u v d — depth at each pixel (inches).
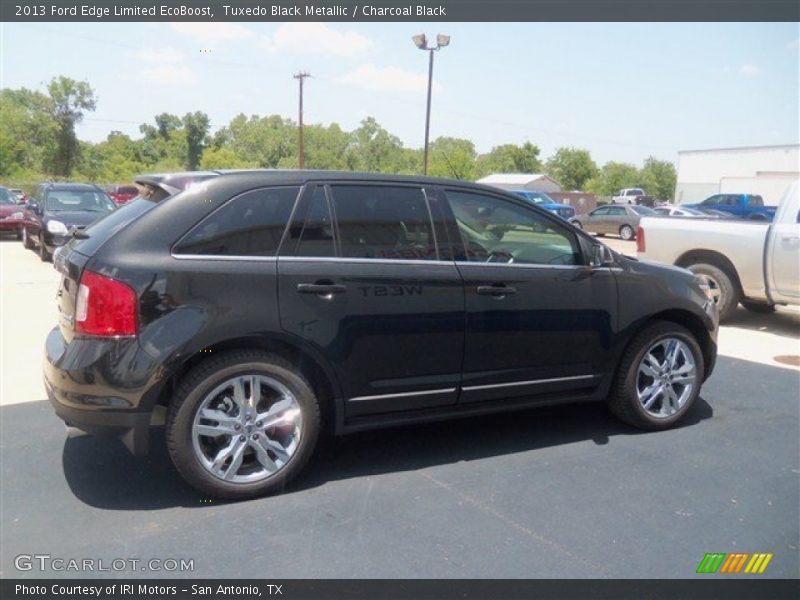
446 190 169.2
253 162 3110.2
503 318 168.9
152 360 135.9
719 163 1921.8
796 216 314.0
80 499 147.8
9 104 2667.3
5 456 168.9
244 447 146.4
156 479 157.6
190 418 140.4
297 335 147.1
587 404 217.5
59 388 139.3
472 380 167.9
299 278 147.6
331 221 154.6
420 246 162.6
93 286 136.5
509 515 143.9
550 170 3400.6
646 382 192.5
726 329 340.2
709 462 172.4
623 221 1047.0
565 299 176.2
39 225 517.0
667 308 190.1
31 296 372.8
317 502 148.3
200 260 141.5
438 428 194.1
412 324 158.6
